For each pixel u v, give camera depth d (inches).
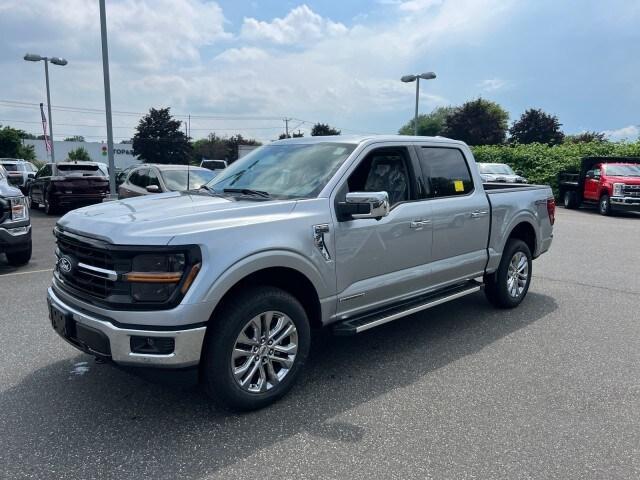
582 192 801.6
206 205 150.9
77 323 138.2
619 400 153.3
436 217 194.7
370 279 173.2
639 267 345.7
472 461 121.9
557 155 984.3
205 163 1199.6
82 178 682.8
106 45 622.5
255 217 145.5
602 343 201.3
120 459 122.6
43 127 1560.0
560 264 355.6
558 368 177.0
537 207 254.4
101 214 147.4
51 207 681.6
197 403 150.8
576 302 259.6
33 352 188.1
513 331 215.3
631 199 685.9
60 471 117.7
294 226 149.6
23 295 265.4
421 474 116.8
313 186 165.5
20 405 148.7
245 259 136.5
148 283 128.0
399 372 173.5
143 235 129.0
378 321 170.6
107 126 635.5
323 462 121.6
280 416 143.4
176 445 128.6
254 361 144.7
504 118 2694.4
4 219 321.1
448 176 208.8
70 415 143.3
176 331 127.4
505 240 233.3
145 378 133.1
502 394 157.2
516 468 119.2
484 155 1130.7
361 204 155.7
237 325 137.8
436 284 200.8
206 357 136.9
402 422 140.3
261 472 117.8
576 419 141.9
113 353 129.9
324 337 208.4
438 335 210.4
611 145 954.1
